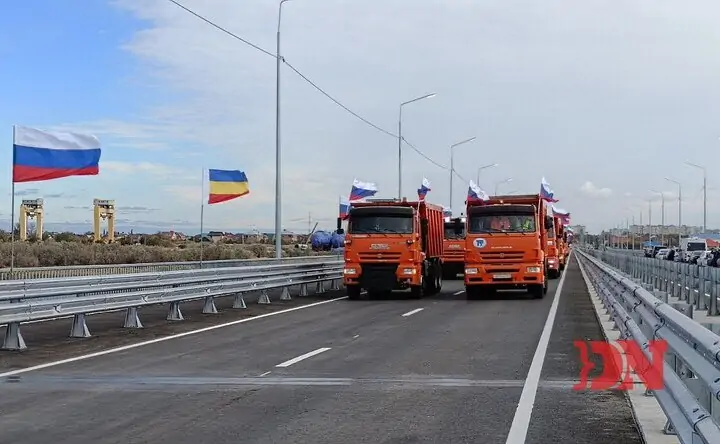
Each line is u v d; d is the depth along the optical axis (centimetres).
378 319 1942
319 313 2109
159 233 8756
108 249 4416
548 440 743
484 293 2941
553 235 4184
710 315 1967
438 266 3103
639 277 3744
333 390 995
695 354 613
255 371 1144
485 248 2636
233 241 9156
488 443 734
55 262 3728
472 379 1072
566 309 2241
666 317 723
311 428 793
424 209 2827
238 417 843
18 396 958
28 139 1814
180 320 1902
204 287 2023
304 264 2758
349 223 2670
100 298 1577
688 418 561
